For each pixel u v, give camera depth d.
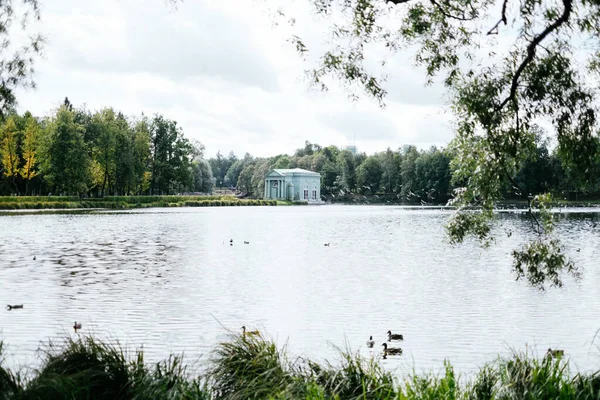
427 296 20.27
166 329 15.23
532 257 11.96
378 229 60.62
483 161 11.19
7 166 93.06
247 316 17.00
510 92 10.05
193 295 20.50
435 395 6.49
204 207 135.00
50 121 95.94
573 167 10.35
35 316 16.83
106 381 6.89
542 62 9.87
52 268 28.11
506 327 15.59
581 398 6.38
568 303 18.72
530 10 9.83
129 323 15.96
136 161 111.50
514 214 87.62
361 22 11.05
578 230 54.78
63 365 7.14
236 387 6.99
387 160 177.38
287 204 168.62
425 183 159.50
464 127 10.90
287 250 38.31
